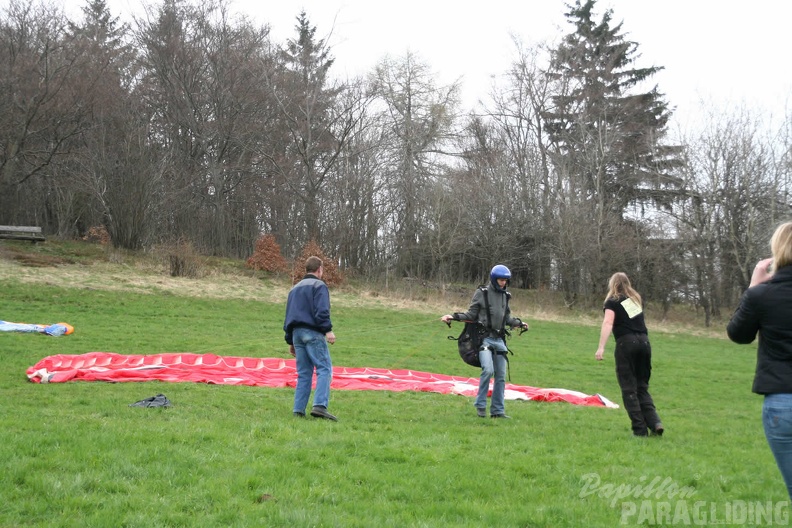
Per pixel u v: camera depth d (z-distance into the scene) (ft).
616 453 23.43
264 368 43.96
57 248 102.06
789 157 119.24
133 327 62.44
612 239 123.13
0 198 112.68
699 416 38.58
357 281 118.11
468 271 137.69
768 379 13.56
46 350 45.55
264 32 134.92
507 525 15.31
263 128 133.59
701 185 123.95
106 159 109.40
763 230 118.62
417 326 82.79
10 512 14.66
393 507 16.24
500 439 25.07
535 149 145.28
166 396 31.22
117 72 123.65
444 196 128.88
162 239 115.55
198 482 17.17
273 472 18.24
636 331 27.84
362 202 128.77
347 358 53.98
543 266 135.85
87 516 14.65
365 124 130.00
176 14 131.03
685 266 124.06
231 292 92.68
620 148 138.41
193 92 131.54
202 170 130.82
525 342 76.59
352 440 22.49
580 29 155.02
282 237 131.85
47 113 108.68
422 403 35.14
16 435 20.25
